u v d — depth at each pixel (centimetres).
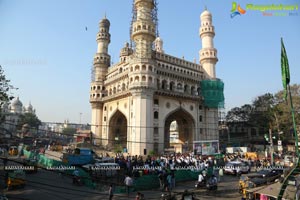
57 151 4238
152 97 4238
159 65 4638
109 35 6141
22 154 3816
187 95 4853
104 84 5691
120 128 5416
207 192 1905
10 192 1733
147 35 4400
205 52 5406
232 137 6900
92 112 5678
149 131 4044
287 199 1112
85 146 4806
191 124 5034
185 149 4825
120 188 1873
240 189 1908
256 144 6219
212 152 3444
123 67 5056
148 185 1989
